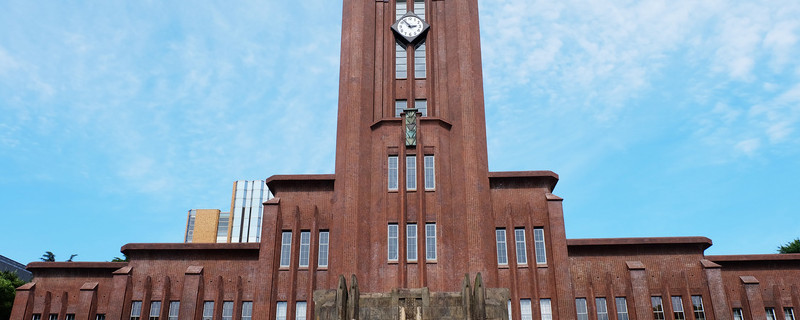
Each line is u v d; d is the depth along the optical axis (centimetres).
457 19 4109
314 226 3666
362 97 3859
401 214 3481
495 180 3822
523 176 3800
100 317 3834
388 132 3731
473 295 3167
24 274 7350
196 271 3709
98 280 3944
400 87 4038
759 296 3750
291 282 3541
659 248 3841
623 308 3709
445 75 4031
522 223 3744
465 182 3644
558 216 3706
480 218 3566
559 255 3619
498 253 3691
